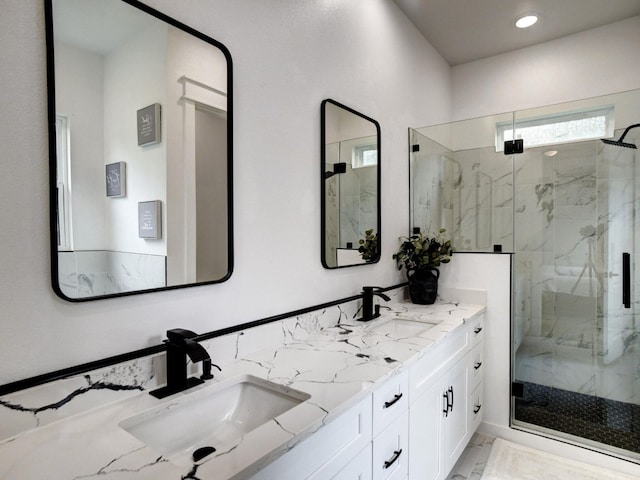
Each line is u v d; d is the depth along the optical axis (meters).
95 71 1.01
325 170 1.83
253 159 1.46
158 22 1.15
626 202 2.37
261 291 1.50
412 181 2.73
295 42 1.66
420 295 2.43
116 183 1.05
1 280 0.85
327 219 1.85
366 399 1.16
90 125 1.00
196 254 1.25
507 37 3.03
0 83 0.84
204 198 1.28
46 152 0.92
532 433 2.32
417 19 2.76
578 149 2.50
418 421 1.53
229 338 1.34
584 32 2.95
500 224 2.76
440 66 3.30
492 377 2.45
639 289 2.34
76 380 0.95
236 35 1.39
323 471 0.98
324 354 1.43
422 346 1.53
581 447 2.18
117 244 1.05
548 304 2.57
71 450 0.79
